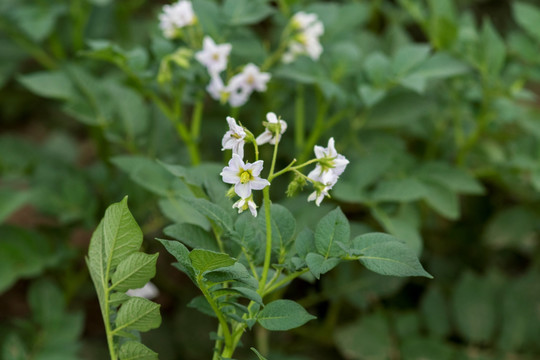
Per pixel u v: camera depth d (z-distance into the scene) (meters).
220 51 1.28
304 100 1.54
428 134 1.61
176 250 1.00
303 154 1.42
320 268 1.03
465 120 1.65
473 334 1.44
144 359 1.04
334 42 1.44
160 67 1.32
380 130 1.56
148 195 1.45
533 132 1.46
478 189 1.39
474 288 1.47
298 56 1.38
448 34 1.38
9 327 1.52
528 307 1.45
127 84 1.55
